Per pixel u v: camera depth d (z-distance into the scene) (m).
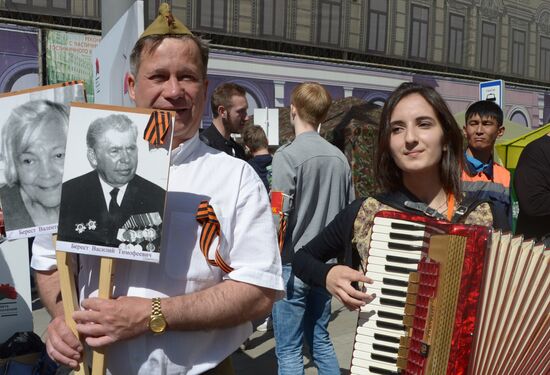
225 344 1.64
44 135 1.65
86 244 1.46
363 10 10.59
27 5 7.33
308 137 3.03
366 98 10.66
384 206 1.95
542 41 13.66
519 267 1.48
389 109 1.92
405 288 1.67
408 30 11.24
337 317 5.30
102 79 2.84
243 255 1.63
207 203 1.55
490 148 3.51
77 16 7.70
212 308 1.52
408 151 1.86
